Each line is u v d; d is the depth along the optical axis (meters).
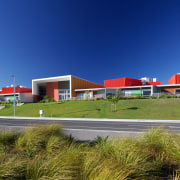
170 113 16.42
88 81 46.41
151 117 15.04
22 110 26.25
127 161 2.14
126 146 2.69
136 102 24.23
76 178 1.68
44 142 3.49
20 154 2.97
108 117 15.91
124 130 8.02
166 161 2.52
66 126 9.73
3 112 25.14
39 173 1.78
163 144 2.99
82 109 22.77
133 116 15.92
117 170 1.75
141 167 2.05
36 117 17.64
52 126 4.72
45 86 47.47
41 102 39.50
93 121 13.09
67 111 22.19
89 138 5.93
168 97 26.03
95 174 1.66
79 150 2.73
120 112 18.67
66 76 37.50
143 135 3.65
